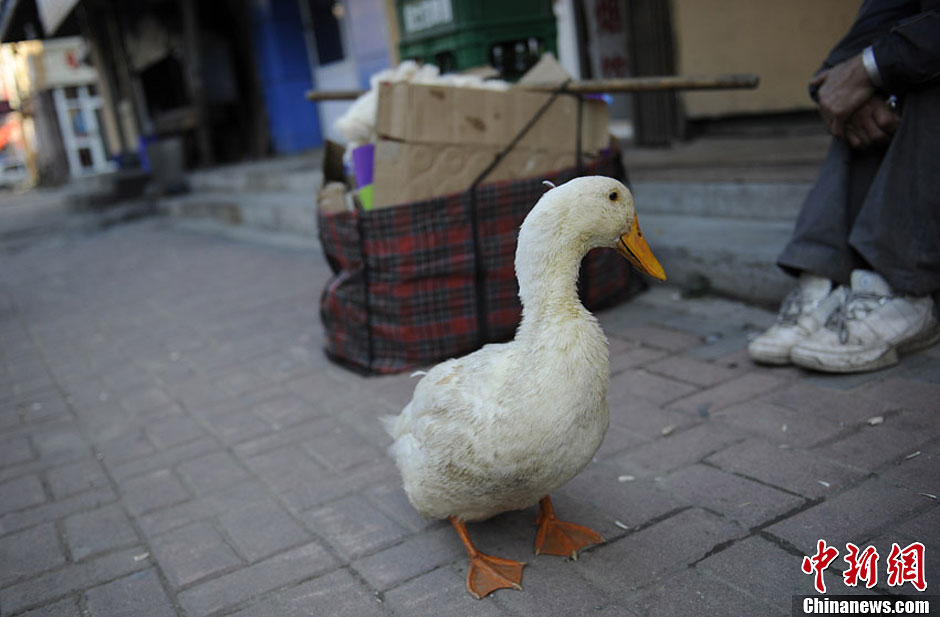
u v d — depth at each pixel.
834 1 5.90
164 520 3.18
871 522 2.50
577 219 2.28
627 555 2.54
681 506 2.78
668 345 4.29
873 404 3.22
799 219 3.78
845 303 3.60
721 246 4.74
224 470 3.57
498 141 4.38
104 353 5.83
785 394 3.47
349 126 4.50
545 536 2.65
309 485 3.32
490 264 4.43
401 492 3.16
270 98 14.32
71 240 13.17
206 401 4.51
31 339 6.57
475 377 2.38
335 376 4.62
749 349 3.81
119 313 7.07
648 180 6.04
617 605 2.31
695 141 7.41
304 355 5.11
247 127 15.54
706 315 4.64
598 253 4.82
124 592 2.71
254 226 10.70
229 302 6.88
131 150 19.52
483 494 2.40
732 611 2.21
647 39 7.42
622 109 11.02
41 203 20.48
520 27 5.59
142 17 16.11
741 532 2.57
